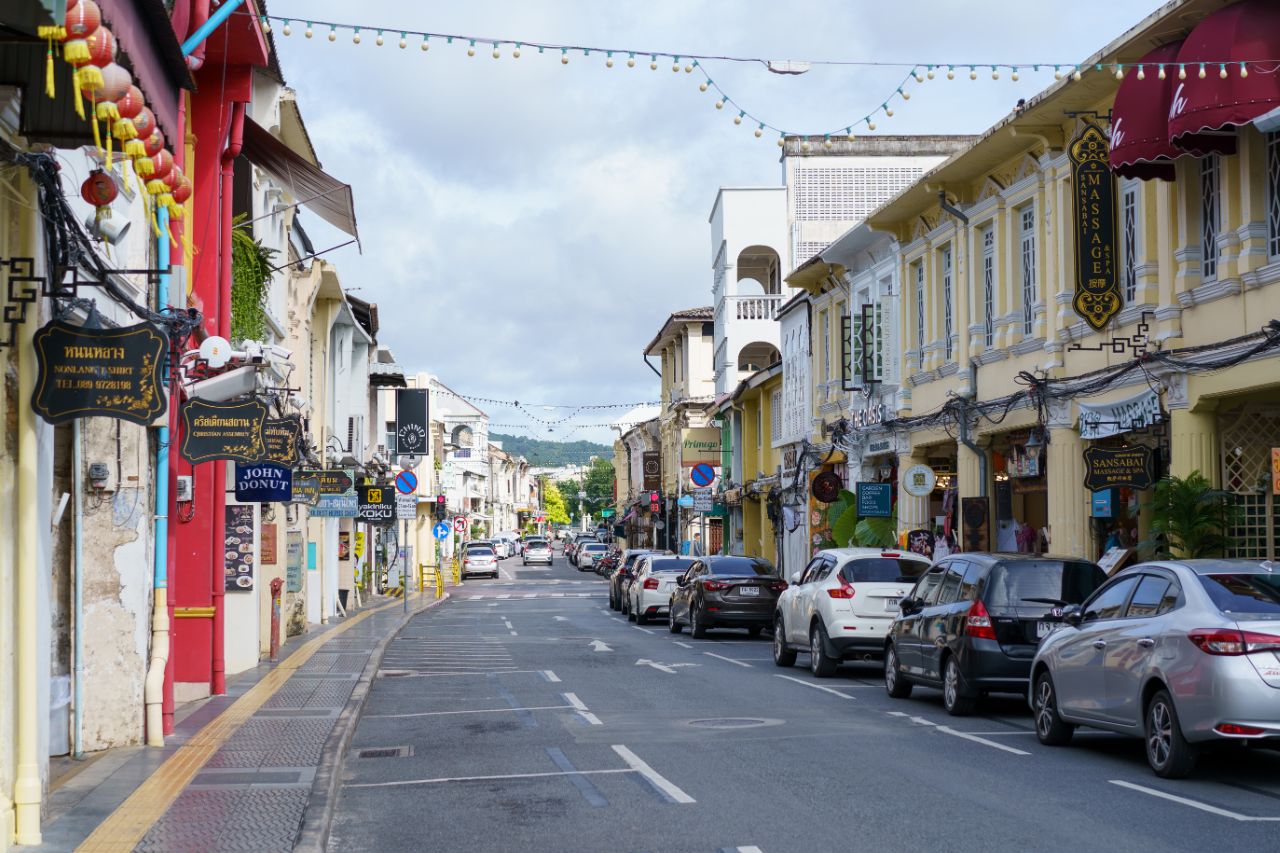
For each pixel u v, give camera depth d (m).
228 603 20.67
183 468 17.25
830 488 33.12
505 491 155.25
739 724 14.23
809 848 8.31
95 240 10.63
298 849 8.24
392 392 58.66
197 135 17.44
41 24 6.59
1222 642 9.82
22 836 8.33
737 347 53.94
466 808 10.04
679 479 64.69
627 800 10.12
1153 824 8.75
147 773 11.04
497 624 34.66
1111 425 20.16
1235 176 17.23
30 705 8.39
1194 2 16.41
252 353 14.84
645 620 34.78
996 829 8.69
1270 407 18.08
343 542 40.28
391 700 17.52
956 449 29.11
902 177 49.75
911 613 16.39
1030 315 23.86
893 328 30.42
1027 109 21.20
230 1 13.27
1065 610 12.31
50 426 8.98
